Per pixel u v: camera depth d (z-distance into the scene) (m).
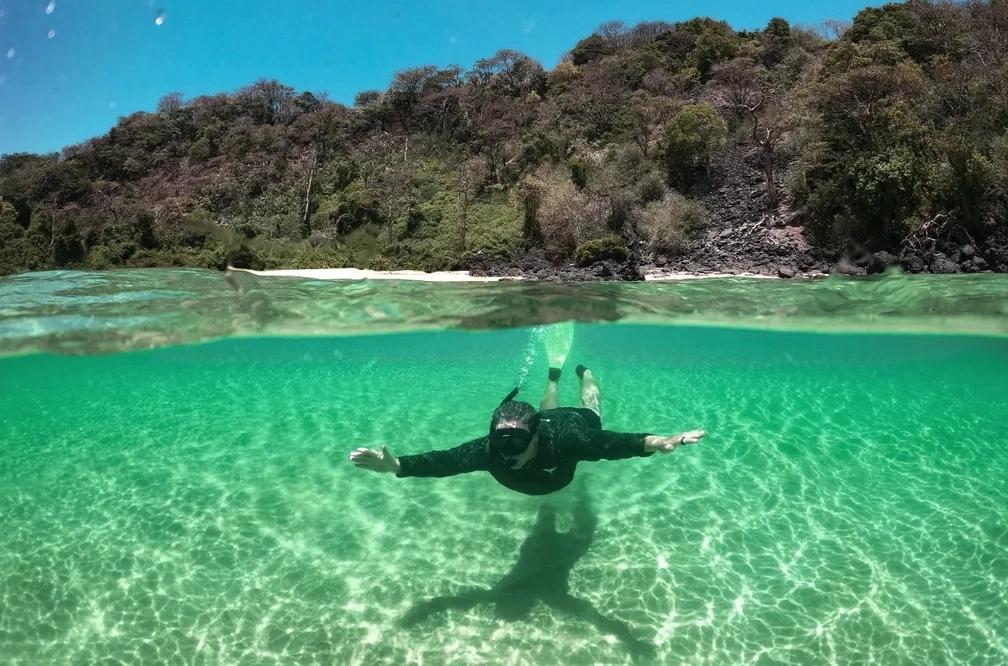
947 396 8.38
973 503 5.28
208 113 63.12
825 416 7.54
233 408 8.17
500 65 59.38
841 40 37.50
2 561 4.61
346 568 4.51
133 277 18.78
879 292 12.77
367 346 12.93
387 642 3.77
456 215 37.94
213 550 4.75
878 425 7.20
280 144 53.12
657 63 51.19
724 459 6.26
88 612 4.06
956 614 3.91
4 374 10.56
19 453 6.69
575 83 52.69
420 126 53.88
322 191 40.03
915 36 34.75
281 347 12.59
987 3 32.84
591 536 4.87
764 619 3.91
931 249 21.64
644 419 7.51
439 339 13.11
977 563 4.41
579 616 3.97
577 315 12.91
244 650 3.72
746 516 5.13
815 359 11.12
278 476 6.05
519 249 33.25
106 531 5.04
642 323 13.09
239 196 40.56
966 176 21.48
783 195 30.78
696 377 9.59
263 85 65.56
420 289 14.36
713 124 34.31
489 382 9.49
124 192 53.19
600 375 9.77
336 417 7.75
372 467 3.90
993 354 11.53
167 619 3.99
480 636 3.81
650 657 3.62
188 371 10.45
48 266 34.81
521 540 4.84
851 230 24.45
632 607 4.04
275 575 4.43
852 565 4.44
